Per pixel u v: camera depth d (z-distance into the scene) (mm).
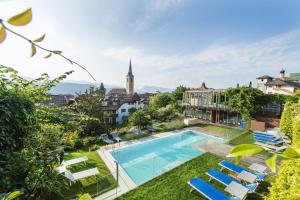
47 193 3416
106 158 12336
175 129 21969
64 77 4234
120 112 38562
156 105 37969
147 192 7598
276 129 18922
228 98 23703
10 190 2654
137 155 14469
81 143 15266
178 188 7848
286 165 3127
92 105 22547
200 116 28109
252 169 8812
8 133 3170
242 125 22094
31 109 3658
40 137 3578
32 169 2879
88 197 3090
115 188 8125
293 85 35969
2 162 2885
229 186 6984
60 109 4523
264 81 43344
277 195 2967
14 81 3500
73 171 10055
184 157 13492
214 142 15367
